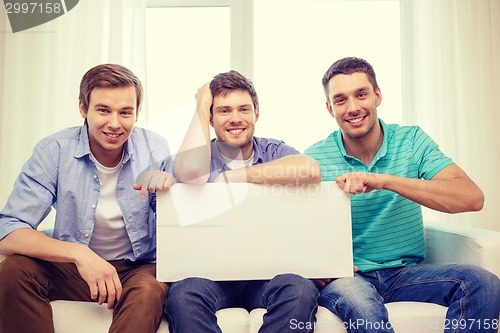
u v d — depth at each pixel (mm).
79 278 1226
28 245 1117
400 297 1279
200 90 1418
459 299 1139
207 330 1048
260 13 2125
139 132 1412
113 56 1951
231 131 1393
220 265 1213
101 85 1225
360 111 1372
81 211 1271
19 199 1204
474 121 1943
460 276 1162
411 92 2066
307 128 2098
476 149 1937
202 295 1089
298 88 2107
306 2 2129
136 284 1096
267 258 1222
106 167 1318
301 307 1064
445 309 1172
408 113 2066
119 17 1959
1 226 1156
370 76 1401
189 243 1212
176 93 2102
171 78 2117
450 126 1947
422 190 1239
